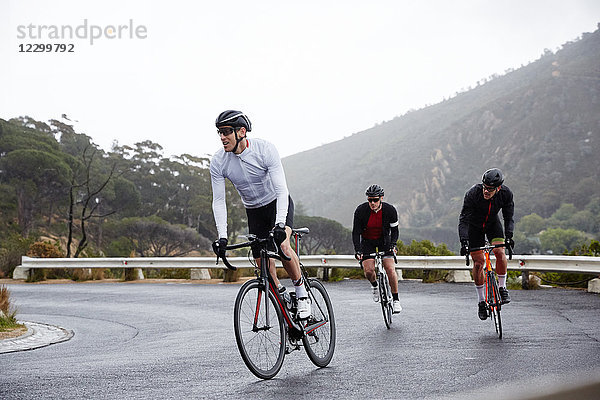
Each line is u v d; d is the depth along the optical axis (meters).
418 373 4.91
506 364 5.22
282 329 5.13
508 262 14.29
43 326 10.44
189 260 20.36
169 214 68.50
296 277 5.18
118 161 69.12
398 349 6.33
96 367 5.77
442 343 6.67
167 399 4.18
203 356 6.34
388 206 8.41
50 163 56.28
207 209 67.88
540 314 9.28
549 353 5.78
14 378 5.19
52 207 59.84
